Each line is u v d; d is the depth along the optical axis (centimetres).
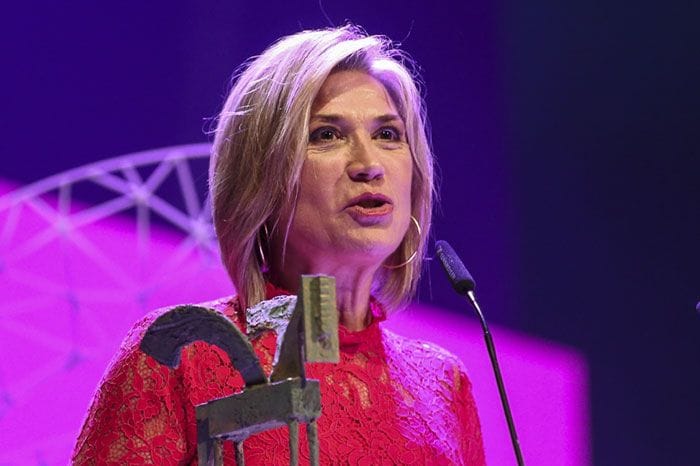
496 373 539
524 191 1169
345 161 554
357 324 593
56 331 1005
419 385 602
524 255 1160
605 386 1155
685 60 1209
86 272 1023
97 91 1059
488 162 1163
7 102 1025
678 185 1198
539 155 1182
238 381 535
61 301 1009
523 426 1125
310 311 382
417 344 632
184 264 1055
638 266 1183
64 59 1051
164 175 1067
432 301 1120
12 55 1034
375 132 571
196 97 1087
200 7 1098
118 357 538
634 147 1202
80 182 1039
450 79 1163
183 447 526
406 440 565
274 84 562
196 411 418
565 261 1168
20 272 1002
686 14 1210
